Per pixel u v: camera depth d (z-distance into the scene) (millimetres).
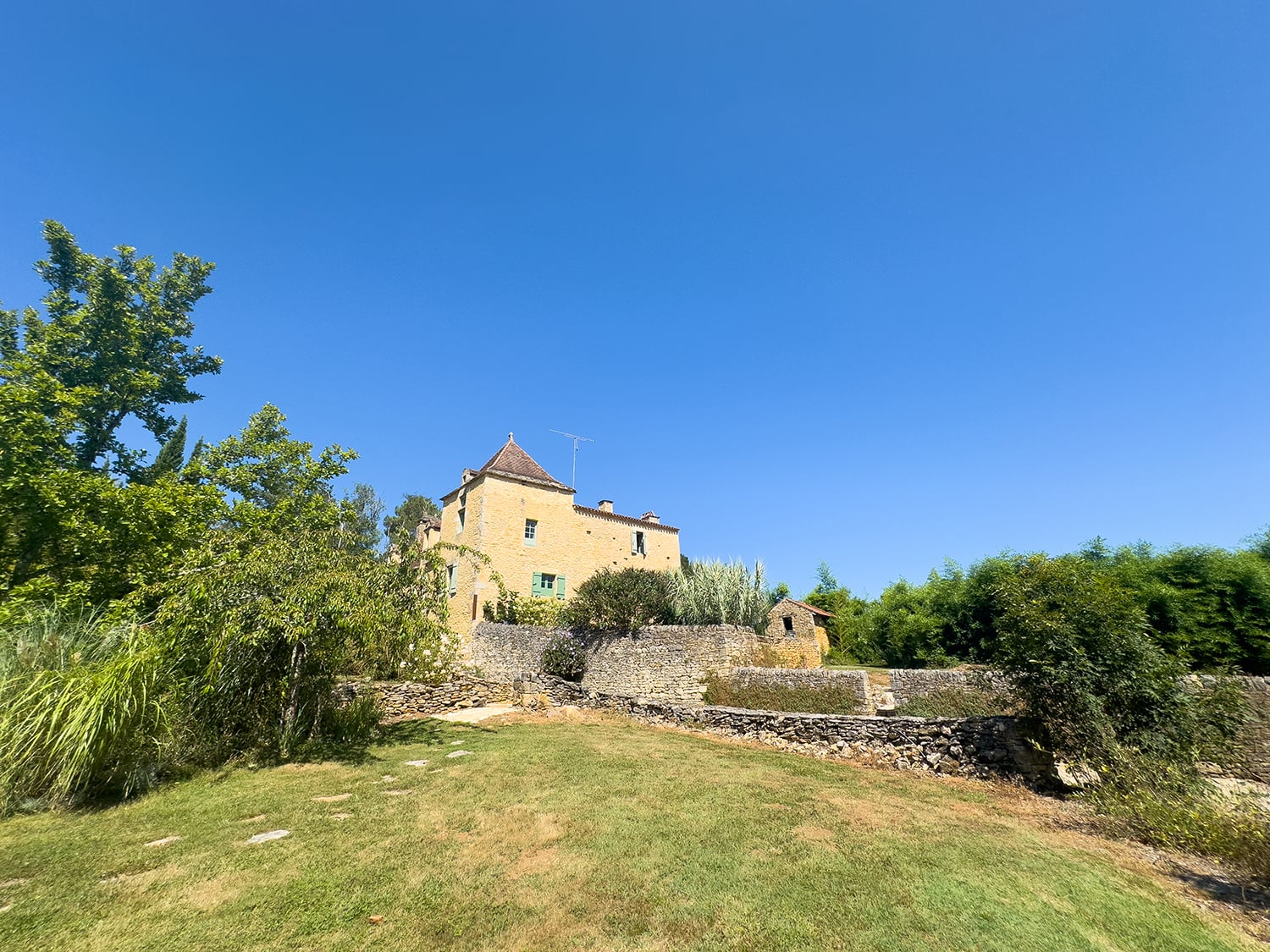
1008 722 8617
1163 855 5648
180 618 8609
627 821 6141
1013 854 5477
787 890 4555
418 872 4797
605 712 14461
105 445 24500
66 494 14883
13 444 14914
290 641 9305
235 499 19000
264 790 7156
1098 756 7465
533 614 23438
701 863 5055
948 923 4109
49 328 22375
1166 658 7758
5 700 6641
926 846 5586
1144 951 3859
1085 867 5238
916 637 20312
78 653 7555
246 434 23156
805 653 18875
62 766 6383
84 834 5559
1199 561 13461
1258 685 8977
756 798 7109
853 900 4406
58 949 3576
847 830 5992
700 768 8656
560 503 28375
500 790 7320
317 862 4949
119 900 4215
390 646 11188
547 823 6062
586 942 3783
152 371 26328
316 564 10117
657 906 4270
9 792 6168
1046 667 7859
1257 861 5012
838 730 10172
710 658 15789
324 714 10562
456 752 9617
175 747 7891
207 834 5590
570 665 18547
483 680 15984
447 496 30203
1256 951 3906
